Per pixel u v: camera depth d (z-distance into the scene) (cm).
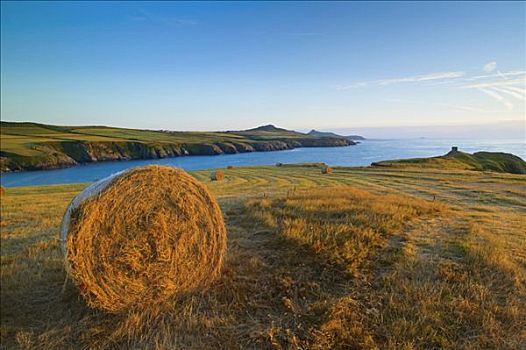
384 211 855
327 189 1423
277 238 662
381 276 505
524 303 421
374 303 434
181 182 514
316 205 921
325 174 2884
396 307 419
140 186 483
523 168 4894
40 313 466
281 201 1034
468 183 1875
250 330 403
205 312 447
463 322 389
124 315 452
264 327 407
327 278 510
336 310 418
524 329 373
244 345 379
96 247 458
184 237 504
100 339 410
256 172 3238
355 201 1002
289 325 406
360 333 380
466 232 711
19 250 694
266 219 794
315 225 711
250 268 545
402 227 755
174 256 494
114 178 479
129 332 413
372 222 741
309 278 512
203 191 530
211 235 525
